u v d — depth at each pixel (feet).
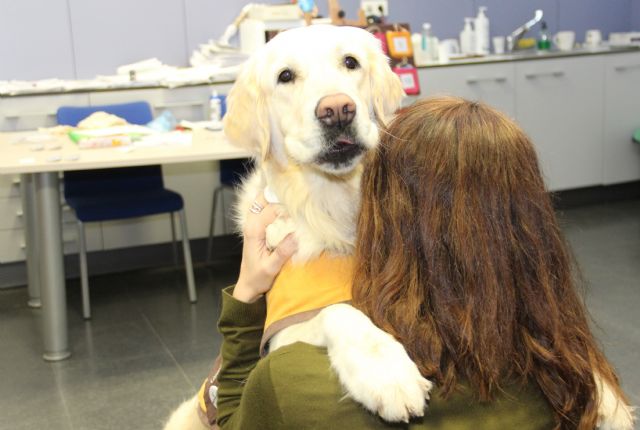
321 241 4.06
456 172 2.92
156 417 8.26
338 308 3.44
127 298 12.45
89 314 11.48
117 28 14.80
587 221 15.92
